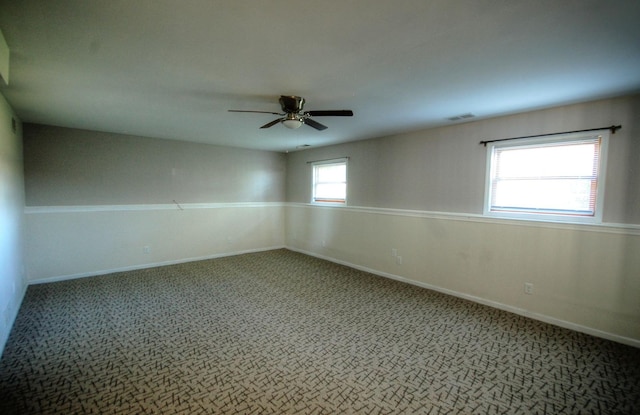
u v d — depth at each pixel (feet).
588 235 10.07
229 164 20.72
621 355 8.82
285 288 14.49
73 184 15.31
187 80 8.30
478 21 5.32
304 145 20.04
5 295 9.42
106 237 16.37
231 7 4.96
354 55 6.73
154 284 14.80
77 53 6.72
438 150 14.08
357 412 6.50
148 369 7.93
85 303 12.31
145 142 17.33
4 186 9.65
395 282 15.62
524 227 11.45
